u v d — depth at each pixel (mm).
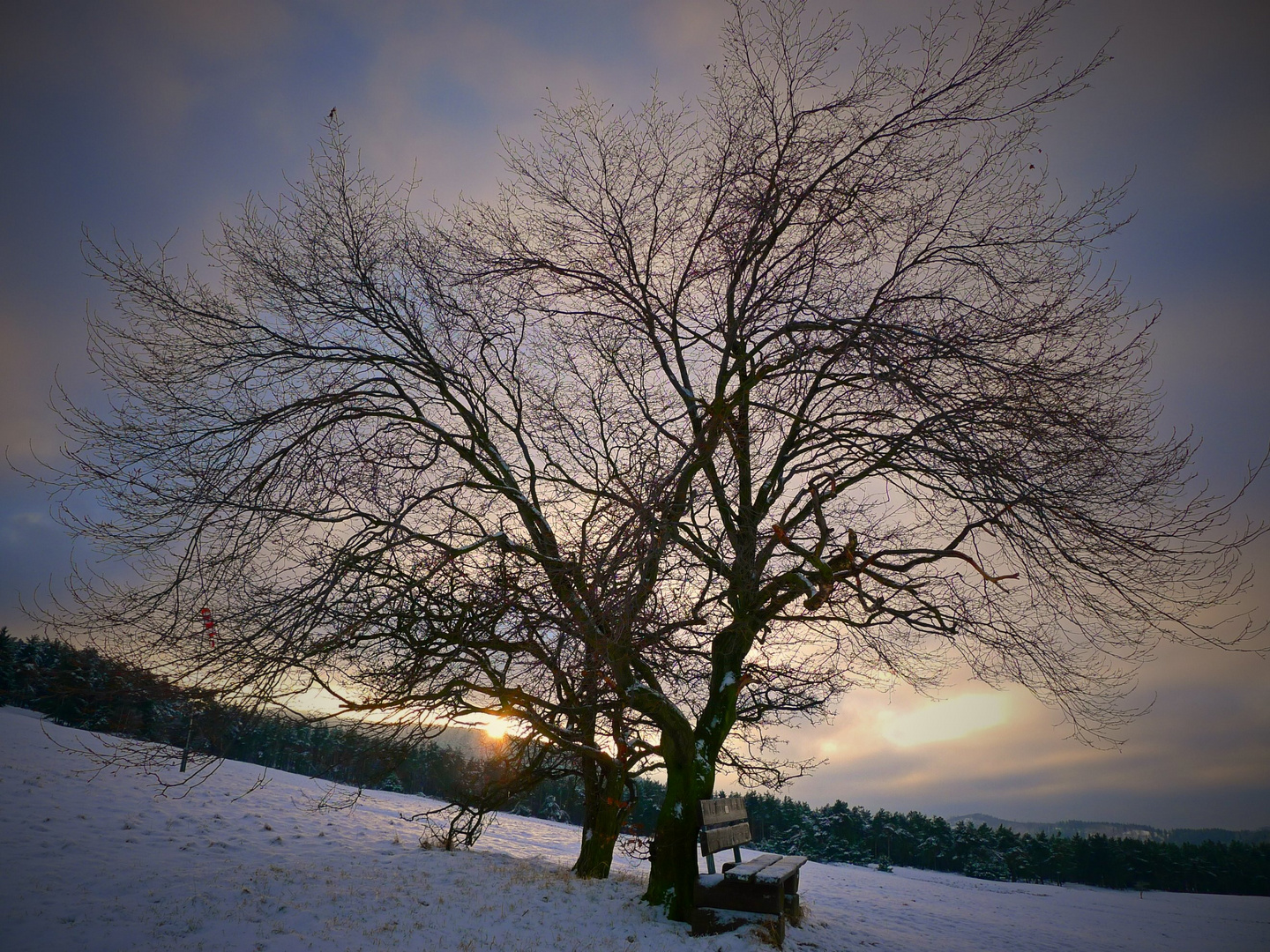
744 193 8672
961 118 8430
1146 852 85000
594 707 9742
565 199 9789
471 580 8305
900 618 9070
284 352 9352
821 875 26453
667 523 6254
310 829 14945
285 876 9859
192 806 15328
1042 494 7234
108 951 6617
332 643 7582
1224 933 22125
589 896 9711
